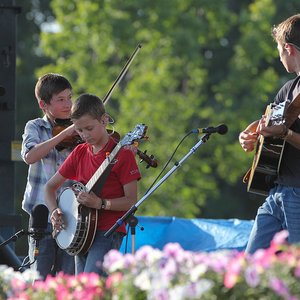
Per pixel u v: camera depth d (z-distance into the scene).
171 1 50.28
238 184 54.53
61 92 15.03
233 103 51.31
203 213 53.91
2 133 18.42
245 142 13.89
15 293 11.41
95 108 13.53
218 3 51.31
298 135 13.06
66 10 51.44
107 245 13.52
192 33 50.53
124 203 13.46
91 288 10.88
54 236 14.05
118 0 50.38
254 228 13.59
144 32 50.22
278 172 13.43
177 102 48.72
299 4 56.16
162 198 46.22
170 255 10.41
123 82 51.12
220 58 56.41
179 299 9.88
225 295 9.99
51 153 15.01
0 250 15.73
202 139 13.85
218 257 10.26
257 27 51.56
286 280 9.83
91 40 50.50
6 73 18.50
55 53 50.84
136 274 10.47
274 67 56.84
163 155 46.78
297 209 13.22
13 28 18.59
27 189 15.10
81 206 13.51
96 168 13.70
